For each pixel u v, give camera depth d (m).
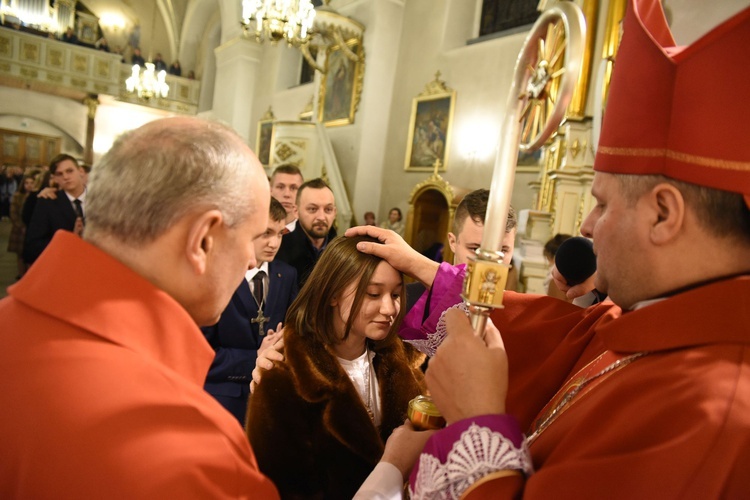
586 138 4.89
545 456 0.69
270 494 0.67
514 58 7.78
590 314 1.02
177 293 0.69
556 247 2.98
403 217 9.19
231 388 1.98
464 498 0.62
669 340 0.63
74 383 0.57
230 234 0.70
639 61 0.66
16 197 5.68
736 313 0.59
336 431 1.19
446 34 8.84
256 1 6.70
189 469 0.55
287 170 3.53
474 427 0.64
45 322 0.61
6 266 7.71
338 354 1.35
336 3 10.30
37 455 0.54
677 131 0.62
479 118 8.15
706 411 0.51
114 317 0.62
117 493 0.52
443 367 0.72
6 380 0.57
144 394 0.58
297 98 12.19
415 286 2.05
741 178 0.59
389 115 9.70
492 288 0.72
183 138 0.68
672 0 2.34
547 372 0.99
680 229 0.63
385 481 0.89
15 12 14.45
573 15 0.60
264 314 2.17
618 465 0.52
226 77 14.62
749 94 0.58
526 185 7.36
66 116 16.20
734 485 0.48
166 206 0.65
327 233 3.05
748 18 0.57
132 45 17.48
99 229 0.68
